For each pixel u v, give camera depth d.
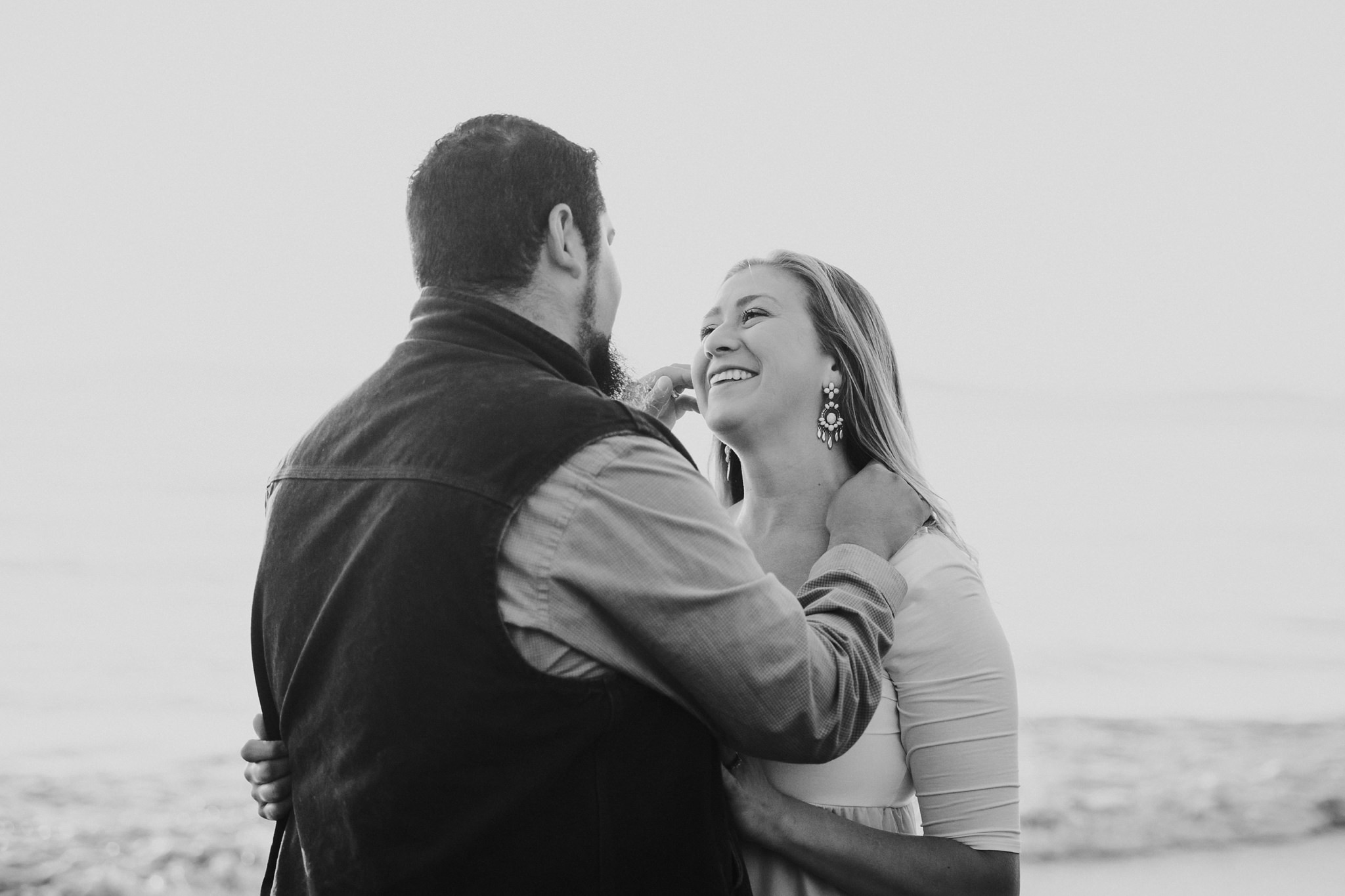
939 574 1.68
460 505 1.23
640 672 1.27
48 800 6.43
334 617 1.29
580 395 1.29
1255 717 8.77
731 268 1.94
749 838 1.55
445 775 1.22
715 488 2.14
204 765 7.11
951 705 1.65
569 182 1.42
